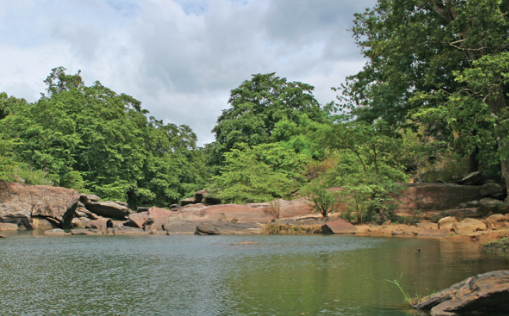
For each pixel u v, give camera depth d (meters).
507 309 3.82
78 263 7.81
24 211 19.50
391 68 20.66
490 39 17.16
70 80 47.34
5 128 32.69
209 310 4.17
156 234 17.16
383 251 9.63
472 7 16.53
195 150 61.81
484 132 16.14
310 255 8.96
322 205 20.12
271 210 21.11
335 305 4.33
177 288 5.31
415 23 19.33
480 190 19.11
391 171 21.44
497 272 4.10
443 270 6.51
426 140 26.66
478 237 12.38
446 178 23.31
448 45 19.17
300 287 5.34
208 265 7.45
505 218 14.70
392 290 5.08
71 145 34.50
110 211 25.42
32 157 30.88
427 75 18.78
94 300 4.65
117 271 6.79
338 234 16.41
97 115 39.25
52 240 13.70
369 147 20.53
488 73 14.55
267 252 9.67
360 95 24.55
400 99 22.33
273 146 33.56
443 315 3.82
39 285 5.57
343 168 24.80
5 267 7.30
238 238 14.55
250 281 5.79
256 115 43.28
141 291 5.13
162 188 48.03
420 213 18.81
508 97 19.41
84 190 33.00
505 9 19.06
